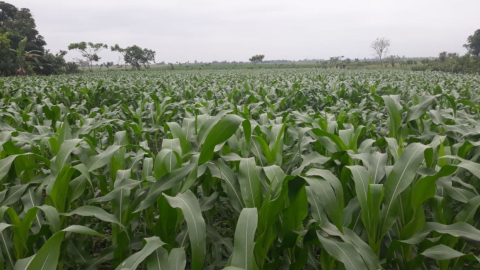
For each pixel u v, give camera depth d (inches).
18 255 81.0
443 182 96.7
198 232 70.7
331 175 82.6
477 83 571.5
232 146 122.6
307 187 90.8
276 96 376.2
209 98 374.3
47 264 58.0
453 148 119.6
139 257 64.3
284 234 84.2
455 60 1962.4
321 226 81.7
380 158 99.0
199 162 84.0
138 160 124.8
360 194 81.0
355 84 495.5
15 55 1841.8
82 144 134.3
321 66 2938.0
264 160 124.0
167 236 86.6
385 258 92.5
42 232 82.7
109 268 115.9
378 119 235.3
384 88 445.1
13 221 78.4
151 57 3184.1
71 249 95.5
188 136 127.2
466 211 87.1
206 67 3447.3
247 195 85.1
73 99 392.5
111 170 112.2
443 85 501.4
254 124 140.8
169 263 68.1
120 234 86.0
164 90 474.6
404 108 193.3
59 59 2199.8
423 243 86.0
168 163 97.7
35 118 217.8
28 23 2630.4
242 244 64.4
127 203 96.0
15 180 122.9
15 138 129.5
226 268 55.9
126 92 435.5
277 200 77.5
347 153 105.6
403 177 82.6
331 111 253.8
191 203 75.7
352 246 73.9
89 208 86.4
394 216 81.6
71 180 100.7
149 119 280.4
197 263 69.0
